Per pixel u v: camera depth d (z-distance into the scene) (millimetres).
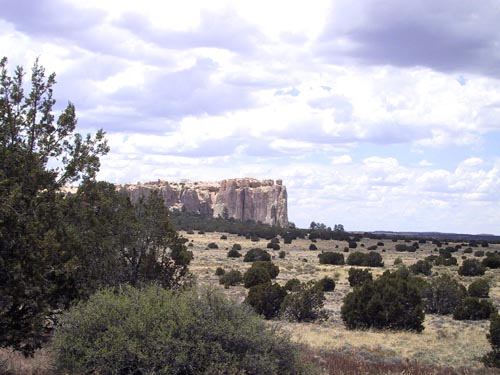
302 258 78375
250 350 8625
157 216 17109
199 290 9570
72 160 11648
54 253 9656
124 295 8992
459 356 19281
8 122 10539
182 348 8078
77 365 8031
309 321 29656
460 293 34938
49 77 11203
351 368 14219
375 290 27562
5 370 10219
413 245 99250
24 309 9727
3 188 9125
